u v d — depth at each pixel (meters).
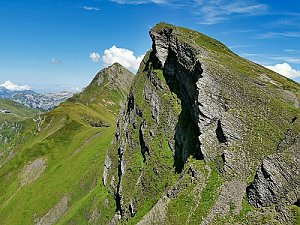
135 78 107.50
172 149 74.62
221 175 55.38
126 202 81.19
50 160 172.12
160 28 90.25
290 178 47.41
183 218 54.44
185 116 73.94
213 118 60.69
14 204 146.50
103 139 150.00
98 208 96.56
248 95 59.81
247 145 55.44
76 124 198.25
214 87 62.31
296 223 44.09
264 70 78.31
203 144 59.56
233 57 81.06
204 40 84.31
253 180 51.31
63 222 105.31
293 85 72.31
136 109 94.00
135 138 90.50
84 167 136.12
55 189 135.62
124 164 89.19
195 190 56.12
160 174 74.44
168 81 85.19
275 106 56.97
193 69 69.50
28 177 166.62
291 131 52.66
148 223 58.34
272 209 47.41
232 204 51.34
